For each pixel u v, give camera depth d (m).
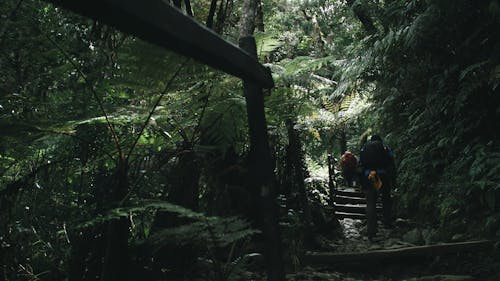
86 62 3.09
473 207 5.89
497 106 6.21
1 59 2.88
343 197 9.56
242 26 5.07
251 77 1.66
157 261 3.46
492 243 4.88
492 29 5.97
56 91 3.16
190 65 2.62
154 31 1.00
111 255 2.06
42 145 3.15
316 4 11.34
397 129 9.17
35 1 2.95
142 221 3.35
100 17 0.90
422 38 6.33
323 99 8.41
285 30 11.67
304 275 4.53
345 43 12.20
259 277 3.91
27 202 3.00
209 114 3.59
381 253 5.04
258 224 4.07
